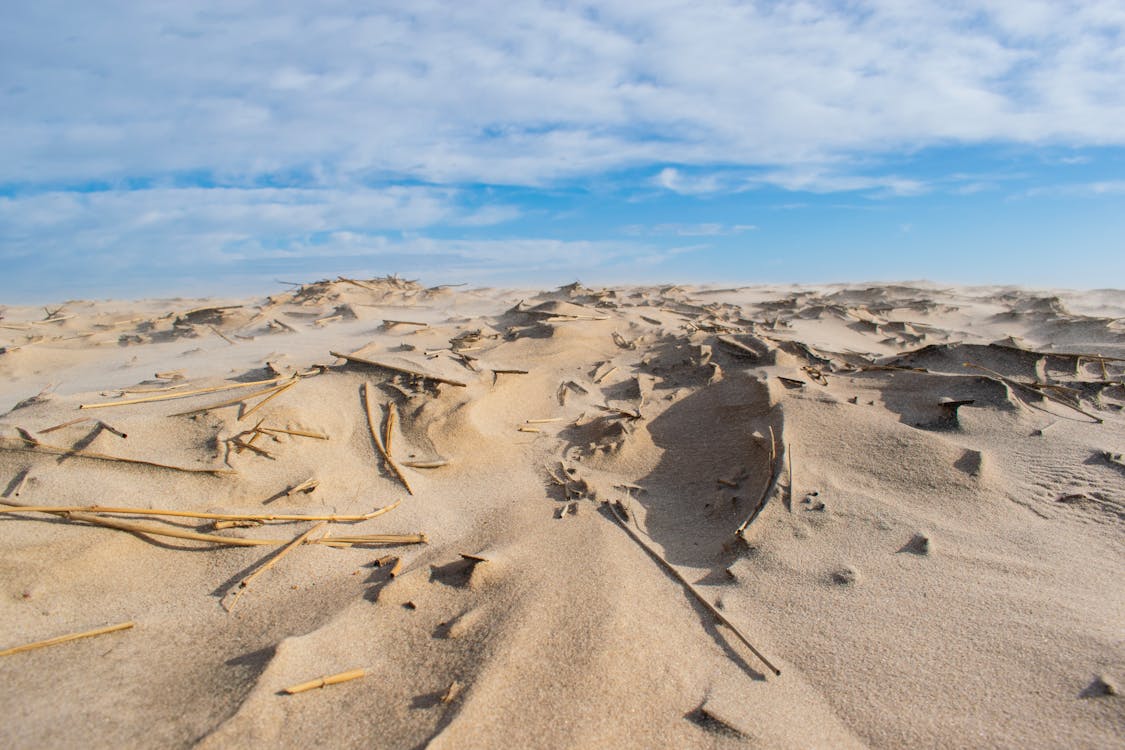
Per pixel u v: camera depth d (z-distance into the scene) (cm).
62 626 328
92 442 437
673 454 587
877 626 333
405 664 310
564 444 618
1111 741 250
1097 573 370
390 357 713
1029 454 530
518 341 917
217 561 390
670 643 324
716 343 841
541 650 310
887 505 447
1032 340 1197
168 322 1171
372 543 425
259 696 279
